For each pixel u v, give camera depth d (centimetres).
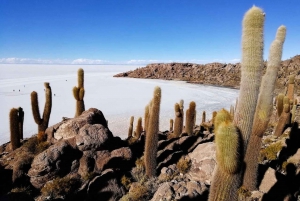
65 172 720
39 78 10469
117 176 697
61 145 732
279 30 528
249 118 337
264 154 836
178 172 730
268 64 546
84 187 671
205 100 4481
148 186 661
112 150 821
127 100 4450
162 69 10481
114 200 614
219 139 303
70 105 3794
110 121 2747
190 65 10606
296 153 775
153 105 686
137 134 1288
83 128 788
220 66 9319
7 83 7719
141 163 766
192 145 939
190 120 1102
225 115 338
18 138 1016
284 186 563
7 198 515
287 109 1060
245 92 339
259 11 331
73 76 12231
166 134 1288
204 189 585
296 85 4794
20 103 3862
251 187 581
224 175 318
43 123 1159
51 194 644
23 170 704
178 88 6456
